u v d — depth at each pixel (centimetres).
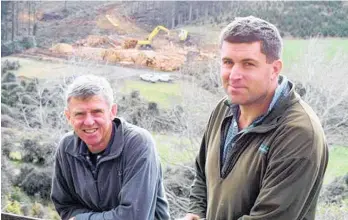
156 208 189
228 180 154
